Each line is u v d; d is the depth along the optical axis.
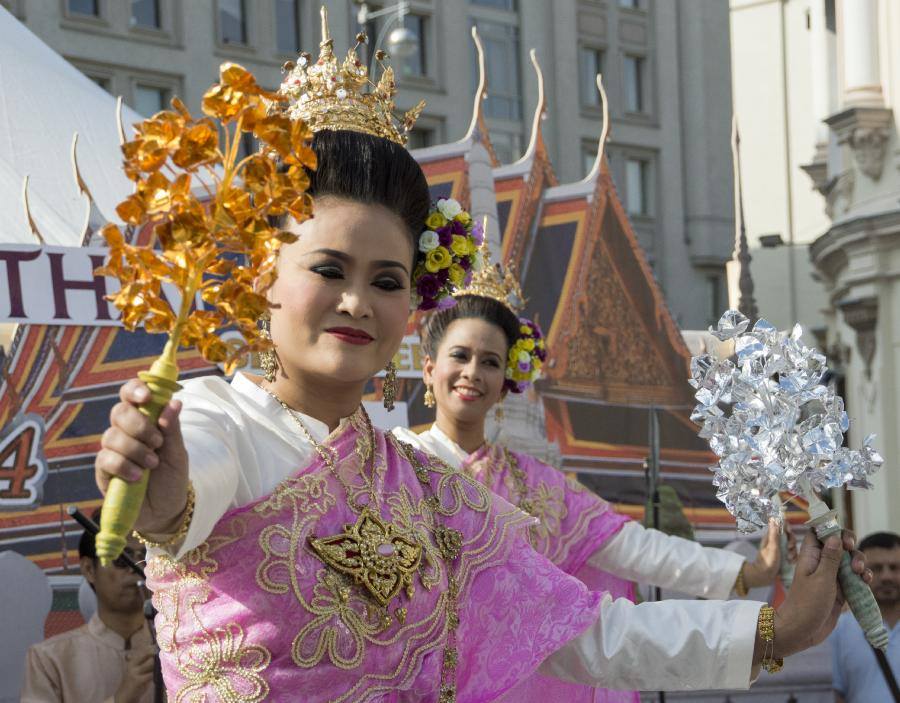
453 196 6.72
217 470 1.74
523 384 4.62
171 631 1.86
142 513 1.62
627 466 7.23
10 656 4.65
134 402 1.55
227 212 1.66
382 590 1.90
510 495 4.36
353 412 2.07
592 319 7.21
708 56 27.33
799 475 2.23
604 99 7.41
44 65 6.35
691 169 27.16
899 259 13.81
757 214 21.97
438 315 4.46
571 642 2.22
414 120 2.26
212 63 20.47
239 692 1.81
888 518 13.66
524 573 2.20
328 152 1.96
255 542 1.84
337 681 1.85
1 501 4.74
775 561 4.29
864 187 14.27
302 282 1.93
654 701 5.71
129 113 6.49
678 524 7.08
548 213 7.16
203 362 5.17
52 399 4.87
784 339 2.27
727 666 2.20
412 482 2.12
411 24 23.19
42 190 5.54
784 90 21.70
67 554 4.83
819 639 2.24
